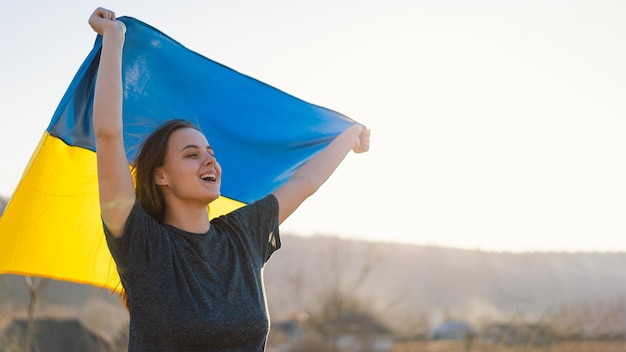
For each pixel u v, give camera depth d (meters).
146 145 3.12
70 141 3.46
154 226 2.86
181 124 3.15
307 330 38.59
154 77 3.72
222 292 2.86
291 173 4.25
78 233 3.57
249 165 4.15
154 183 3.08
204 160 3.07
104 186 2.77
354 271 75.44
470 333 42.31
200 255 2.91
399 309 58.72
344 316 40.59
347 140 4.05
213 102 3.94
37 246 3.50
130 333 2.77
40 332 19.52
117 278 3.65
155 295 2.73
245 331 2.84
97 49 3.28
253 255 3.12
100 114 2.81
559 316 41.56
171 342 2.71
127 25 3.54
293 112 4.14
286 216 3.54
